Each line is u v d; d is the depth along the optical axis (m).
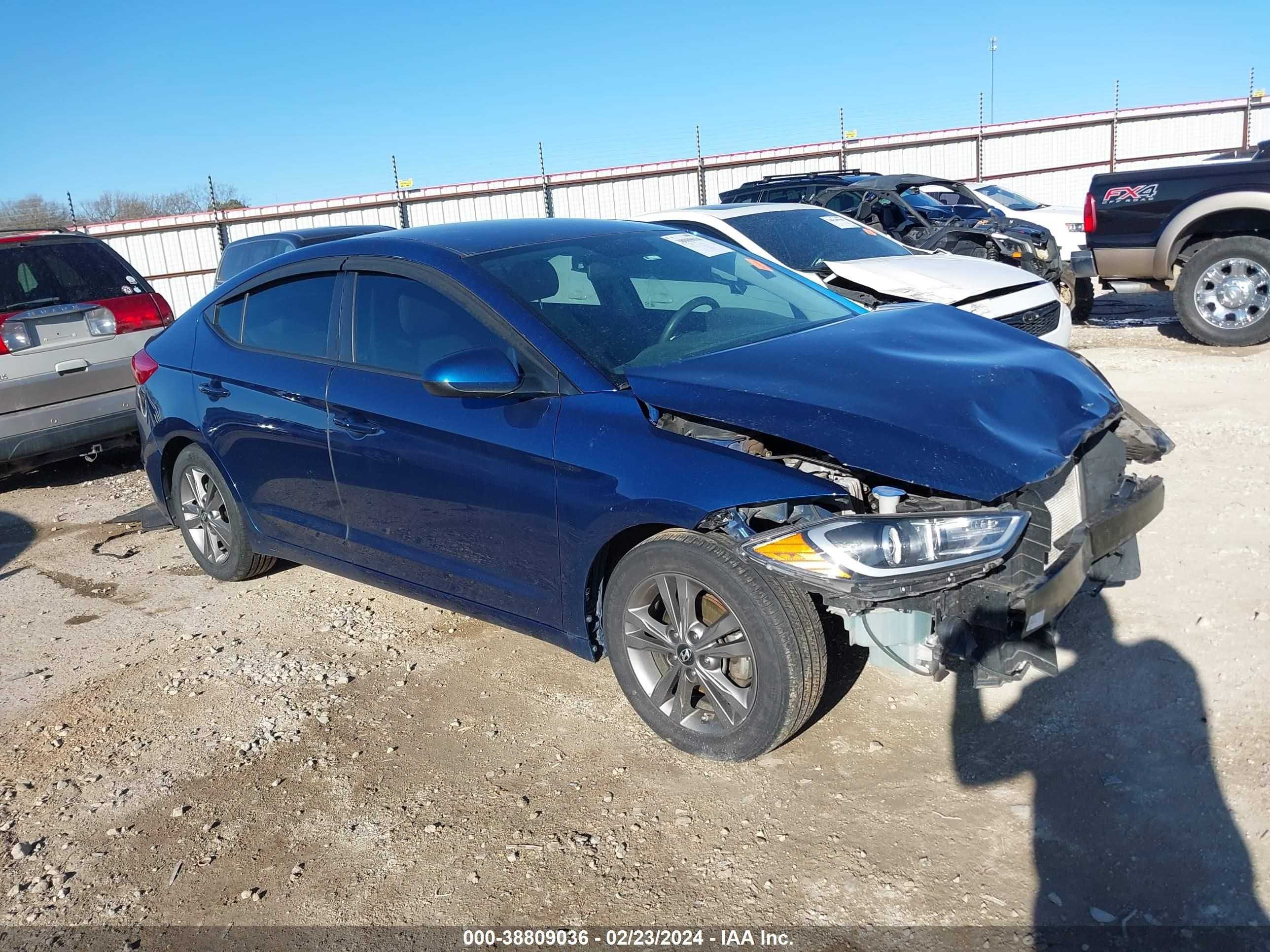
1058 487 3.00
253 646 4.30
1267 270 8.48
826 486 2.72
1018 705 3.29
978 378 3.09
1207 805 2.72
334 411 3.90
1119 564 3.34
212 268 23.19
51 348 6.77
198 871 2.85
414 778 3.21
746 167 23.16
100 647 4.43
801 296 4.18
